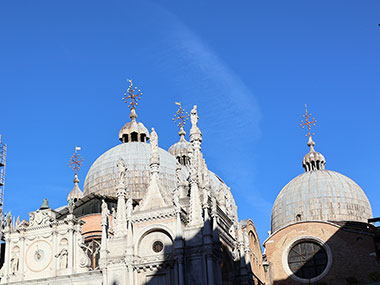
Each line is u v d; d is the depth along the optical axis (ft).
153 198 171.53
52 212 190.49
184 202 181.06
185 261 160.56
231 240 194.18
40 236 186.39
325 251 249.14
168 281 160.25
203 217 167.02
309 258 251.39
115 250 167.22
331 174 319.47
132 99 289.12
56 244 183.62
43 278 177.47
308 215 306.76
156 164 178.09
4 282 182.70
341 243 245.86
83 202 230.27
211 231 164.45
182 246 160.45
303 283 247.29
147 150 261.03
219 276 161.27
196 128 195.83
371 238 241.96
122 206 174.50
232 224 201.05
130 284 160.15
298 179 323.57
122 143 277.64
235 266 193.36
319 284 240.12
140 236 165.99
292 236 255.29
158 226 165.37
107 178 252.83
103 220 171.22
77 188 267.39
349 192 310.24
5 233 189.88
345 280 239.50
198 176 186.80
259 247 257.55
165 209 165.78
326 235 249.34
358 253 241.76
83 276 172.86
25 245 187.01
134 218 167.94
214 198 184.55
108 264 164.66
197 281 157.48
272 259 256.11
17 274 183.21
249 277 199.21
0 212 232.12
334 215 303.68
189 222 165.89
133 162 253.44
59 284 174.09
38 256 184.24
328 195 308.19
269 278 253.24
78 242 184.75
